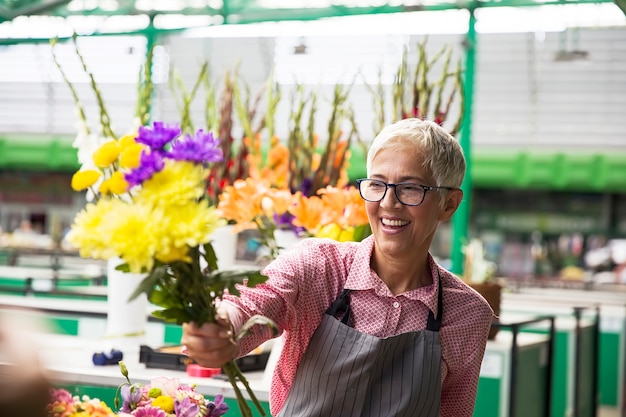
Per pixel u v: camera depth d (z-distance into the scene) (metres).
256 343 2.01
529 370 5.05
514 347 4.60
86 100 17.44
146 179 1.48
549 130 17.11
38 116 18.95
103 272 9.02
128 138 1.56
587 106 16.47
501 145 17.58
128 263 1.48
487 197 17.80
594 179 16.45
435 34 13.56
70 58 16.28
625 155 16.30
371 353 2.04
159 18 10.45
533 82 16.33
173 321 1.65
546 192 17.31
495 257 17.11
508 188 17.58
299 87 4.11
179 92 15.87
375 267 2.15
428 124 2.09
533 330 7.15
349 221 3.08
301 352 2.14
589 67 15.72
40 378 1.04
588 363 7.23
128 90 16.62
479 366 2.24
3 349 1.04
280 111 13.73
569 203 17.19
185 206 1.48
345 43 14.04
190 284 1.60
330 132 3.84
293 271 2.10
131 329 3.74
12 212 19.77
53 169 19.30
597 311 7.45
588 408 7.21
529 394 5.06
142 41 15.34
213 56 15.68
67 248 12.30
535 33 15.37
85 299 6.59
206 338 1.64
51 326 1.18
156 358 3.36
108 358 3.32
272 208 3.16
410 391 2.07
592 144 16.98
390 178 2.05
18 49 17.38
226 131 4.06
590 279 12.92
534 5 8.28
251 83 15.68
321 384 2.07
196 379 3.15
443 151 2.06
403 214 2.04
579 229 16.98
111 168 1.62
